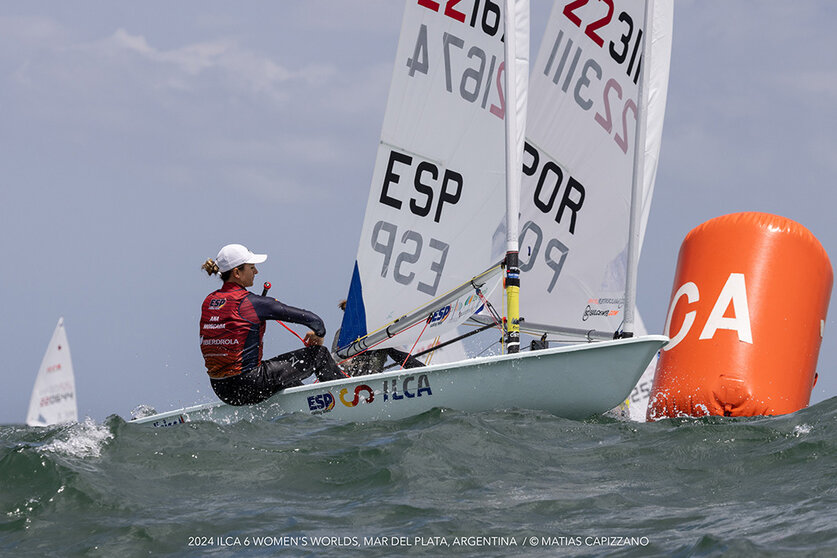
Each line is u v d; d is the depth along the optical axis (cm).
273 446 2130
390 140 3309
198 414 2867
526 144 3809
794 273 3138
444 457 2023
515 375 2745
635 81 3688
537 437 2294
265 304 2773
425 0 3284
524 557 1474
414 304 3278
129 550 1544
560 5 3788
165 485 1880
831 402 2452
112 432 2155
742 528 1548
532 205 3806
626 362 2686
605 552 1473
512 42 3175
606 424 2478
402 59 3306
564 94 3775
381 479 1891
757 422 2362
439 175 3272
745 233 3178
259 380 2781
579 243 3753
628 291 3272
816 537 1450
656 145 3734
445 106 3266
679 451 2103
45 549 1557
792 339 3098
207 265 2825
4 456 1959
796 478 1853
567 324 3772
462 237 3247
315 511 1719
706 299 3155
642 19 3691
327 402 2819
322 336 2828
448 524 1627
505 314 3145
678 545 1474
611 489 1848
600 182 3728
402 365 3231
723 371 3048
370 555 1494
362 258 3312
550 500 1772
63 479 1820
